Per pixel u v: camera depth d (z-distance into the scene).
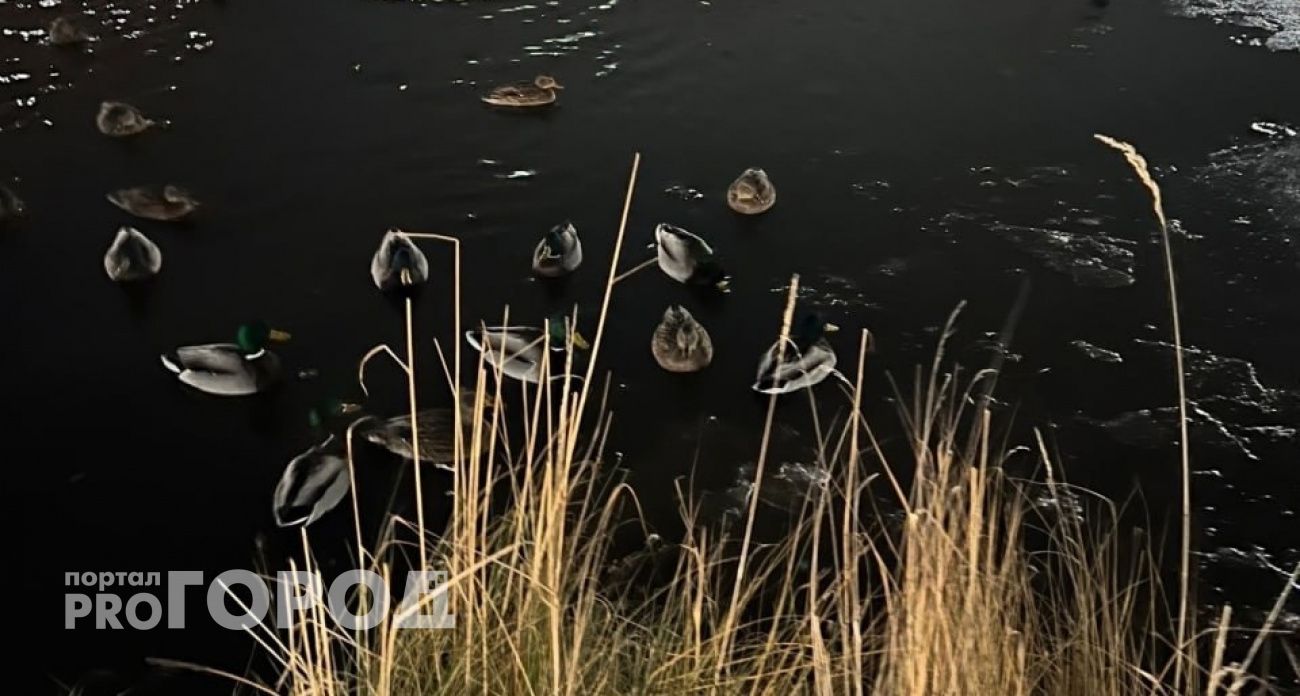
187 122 10.58
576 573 4.52
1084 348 8.16
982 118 10.81
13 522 6.86
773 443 7.36
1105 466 7.19
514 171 10.10
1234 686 3.07
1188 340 8.24
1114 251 9.11
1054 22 12.42
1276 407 7.68
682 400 7.74
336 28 12.08
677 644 4.17
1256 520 6.84
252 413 7.67
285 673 4.16
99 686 5.84
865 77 11.50
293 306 8.57
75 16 12.10
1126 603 4.62
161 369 7.98
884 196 9.80
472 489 3.65
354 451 7.25
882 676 3.39
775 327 8.43
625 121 10.81
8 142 10.26
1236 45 11.90
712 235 9.37
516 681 3.47
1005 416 7.56
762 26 12.37
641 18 12.41
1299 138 10.38
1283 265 8.95
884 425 7.45
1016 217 9.52
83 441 7.44
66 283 8.73
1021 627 4.04
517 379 7.85
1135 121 10.71
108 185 9.78
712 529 6.64
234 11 12.34
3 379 7.88
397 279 8.59
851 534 3.87
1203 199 9.67
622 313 8.53
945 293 8.71
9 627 6.20
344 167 10.08
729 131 10.68
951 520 3.38
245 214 9.51
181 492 7.09
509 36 12.02
